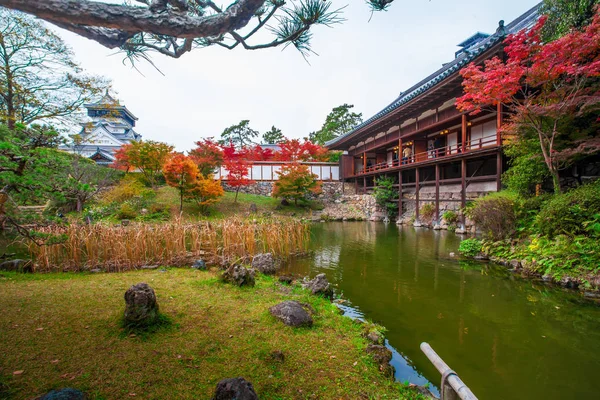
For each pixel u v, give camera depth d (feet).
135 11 4.62
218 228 29.17
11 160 12.39
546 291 18.80
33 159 12.45
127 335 10.77
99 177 60.39
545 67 23.57
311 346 10.86
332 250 32.48
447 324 14.30
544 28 30.22
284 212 70.08
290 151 93.56
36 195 12.95
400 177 61.00
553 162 26.68
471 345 12.37
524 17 47.03
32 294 15.11
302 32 6.52
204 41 6.86
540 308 16.19
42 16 4.48
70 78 28.45
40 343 10.03
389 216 65.51
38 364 8.80
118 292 15.65
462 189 43.57
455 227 45.91
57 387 7.77
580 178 32.09
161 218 51.83
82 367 8.75
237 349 10.30
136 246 23.17
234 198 73.77
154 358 9.43
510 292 18.67
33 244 22.61
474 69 27.40
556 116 23.84
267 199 78.13
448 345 12.38
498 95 26.45
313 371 9.29
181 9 4.94
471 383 10.00
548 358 11.46
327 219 67.62
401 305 16.65
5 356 9.16
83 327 11.31
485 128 47.37
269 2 6.50
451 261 26.89
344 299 17.54
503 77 26.25
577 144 26.71
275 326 12.21
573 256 20.88
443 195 53.93
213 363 9.33
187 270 21.66
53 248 21.84
